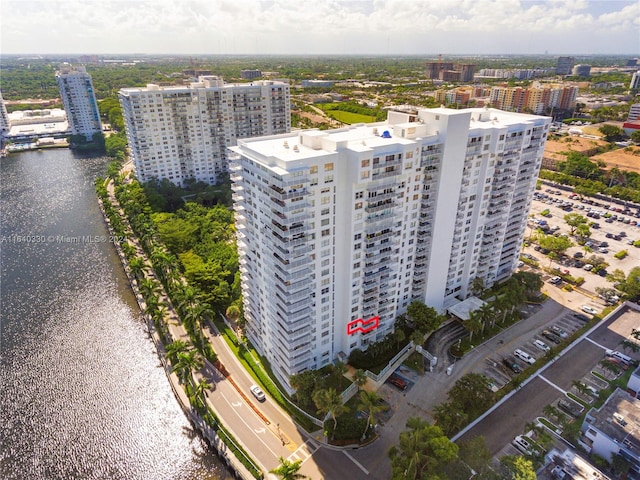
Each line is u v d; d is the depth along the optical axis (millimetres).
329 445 92000
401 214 106625
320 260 95188
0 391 110375
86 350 124688
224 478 90062
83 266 167375
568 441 90562
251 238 104062
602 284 148000
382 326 117312
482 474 77688
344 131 112438
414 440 78062
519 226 142875
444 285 129125
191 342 122000
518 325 128625
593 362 113625
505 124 121500
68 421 102875
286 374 102938
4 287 153250
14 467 92500
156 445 97500
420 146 101562
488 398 96125
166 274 148375
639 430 86250
